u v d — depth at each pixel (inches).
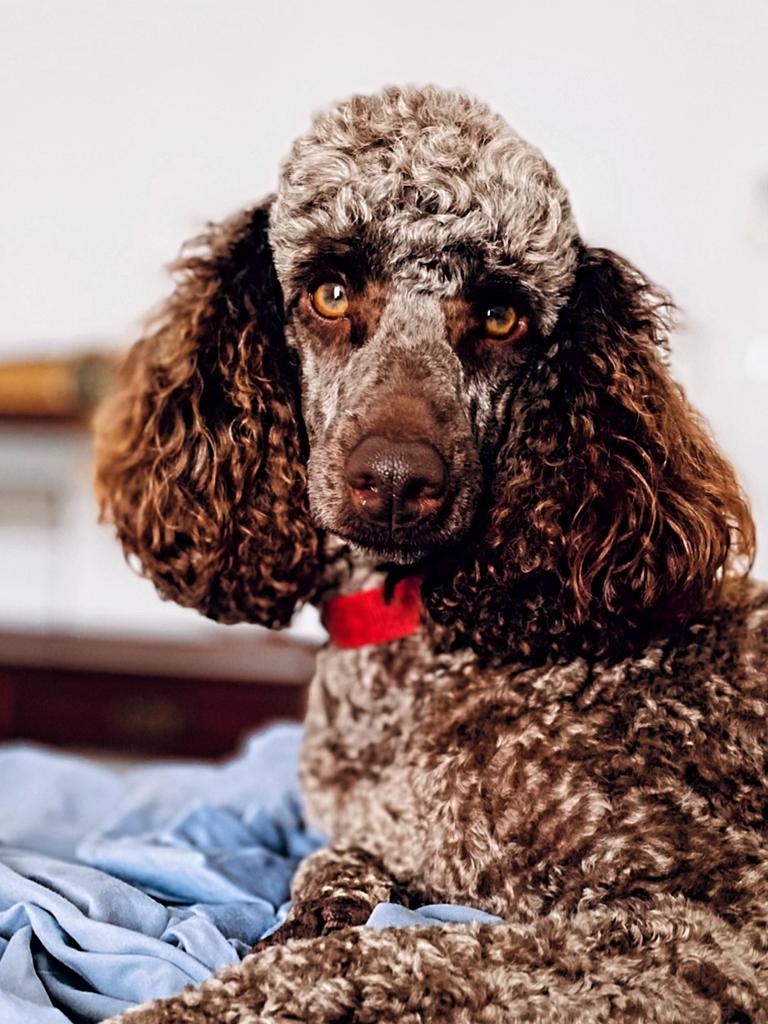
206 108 141.5
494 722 52.9
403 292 55.4
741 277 127.5
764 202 126.4
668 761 50.2
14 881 52.2
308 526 60.1
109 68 143.0
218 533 60.4
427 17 135.2
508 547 54.2
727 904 46.6
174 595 63.6
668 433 58.3
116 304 144.3
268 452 60.9
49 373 129.2
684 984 40.9
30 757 89.5
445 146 55.3
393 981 40.1
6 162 145.7
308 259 57.1
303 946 42.9
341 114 58.4
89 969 47.2
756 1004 41.4
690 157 128.3
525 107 132.3
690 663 54.1
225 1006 39.5
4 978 45.3
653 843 47.6
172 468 62.2
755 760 51.5
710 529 55.6
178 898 58.1
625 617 53.9
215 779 85.6
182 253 71.6
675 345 120.3
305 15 138.5
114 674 117.5
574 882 48.1
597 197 130.6
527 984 40.3
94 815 80.7
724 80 127.3
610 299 61.6
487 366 57.4
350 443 52.5
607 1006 39.2
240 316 63.9
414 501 50.6
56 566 145.7
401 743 56.5
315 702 62.1
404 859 53.9
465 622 54.8
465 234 54.1
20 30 144.3
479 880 50.6
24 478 144.9
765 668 54.2
